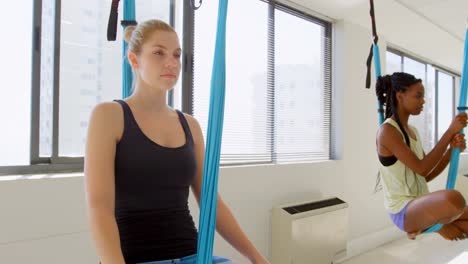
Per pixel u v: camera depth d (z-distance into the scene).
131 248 0.88
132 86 1.21
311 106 3.54
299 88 3.41
